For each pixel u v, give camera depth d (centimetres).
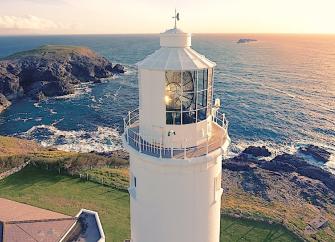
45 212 1675
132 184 1062
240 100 6650
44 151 3678
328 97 7012
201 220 981
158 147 951
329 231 2320
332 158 3988
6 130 5406
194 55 933
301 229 2291
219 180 1011
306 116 5659
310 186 3034
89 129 5350
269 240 2167
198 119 971
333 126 5191
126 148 996
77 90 8206
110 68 10606
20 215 1573
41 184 2744
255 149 4003
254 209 2495
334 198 2862
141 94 967
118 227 2233
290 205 2686
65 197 2566
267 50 19200
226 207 2492
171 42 925
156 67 887
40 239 1427
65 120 5853
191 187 940
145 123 974
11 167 2953
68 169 2952
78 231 1541
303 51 18900
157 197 960
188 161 891
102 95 7675
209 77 953
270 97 6944
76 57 9975
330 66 12088
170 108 930
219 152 934
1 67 8188
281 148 4384
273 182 3075
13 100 7431
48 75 8338
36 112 6438
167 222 974
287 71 10656
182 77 907
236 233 2222
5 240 1401
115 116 6009
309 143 4559
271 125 5200
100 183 2794
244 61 13250
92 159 3191
